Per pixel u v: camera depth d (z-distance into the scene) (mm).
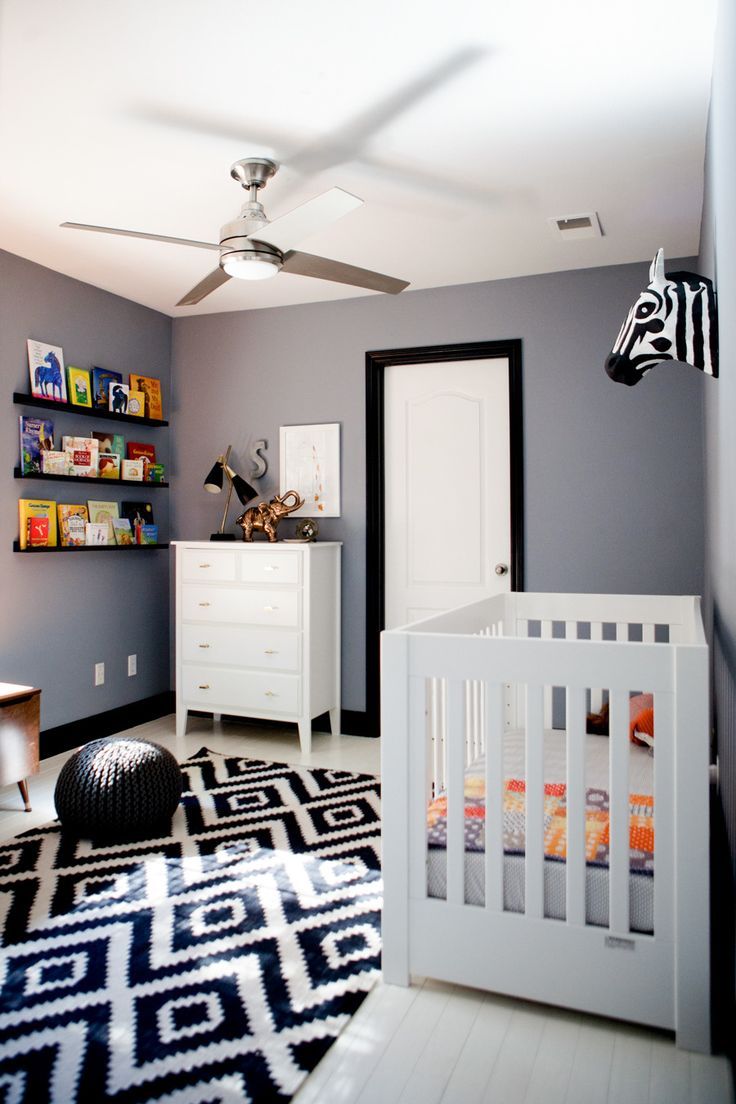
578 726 1614
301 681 3660
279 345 4164
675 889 1545
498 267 3504
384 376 3988
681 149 2395
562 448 3572
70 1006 1677
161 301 4102
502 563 3773
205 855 2486
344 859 2457
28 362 3436
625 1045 1557
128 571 4125
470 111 2160
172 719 4324
